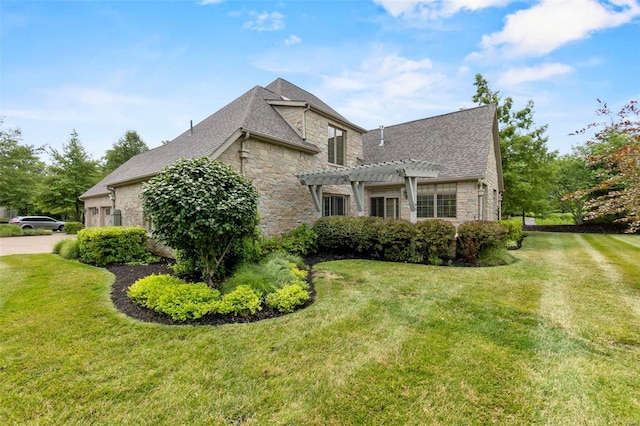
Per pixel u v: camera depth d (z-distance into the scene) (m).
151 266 8.04
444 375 2.89
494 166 15.88
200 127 12.23
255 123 9.70
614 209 5.40
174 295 4.55
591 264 7.91
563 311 4.45
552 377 2.85
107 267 7.85
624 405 2.48
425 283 6.05
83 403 2.52
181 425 2.29
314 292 5.55
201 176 5.36
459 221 12.67
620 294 5.27
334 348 3.41
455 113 16.22
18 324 4.00
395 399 2.57
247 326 4.01
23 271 7.09
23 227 23.56
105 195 16.23
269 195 9.82
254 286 5.13
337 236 9.58
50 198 24.97
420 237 8.29
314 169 11.82
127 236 8.63
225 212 5.13
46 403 2.51
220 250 6.00
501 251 8.70
